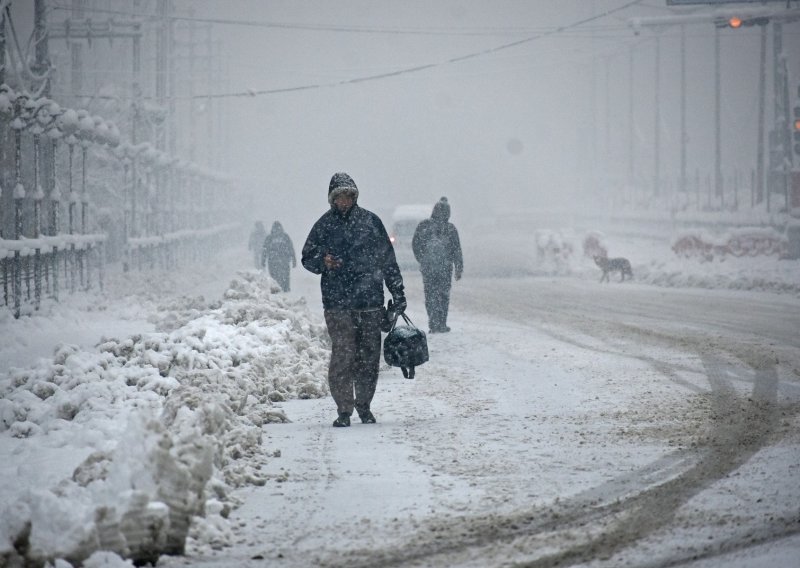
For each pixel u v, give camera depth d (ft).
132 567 58.13
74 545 57.67
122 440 64.08
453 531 68.44
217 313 164.76
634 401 120.98
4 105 238.27
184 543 63.16
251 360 134.41
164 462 63.00
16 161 240.94
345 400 110.22
